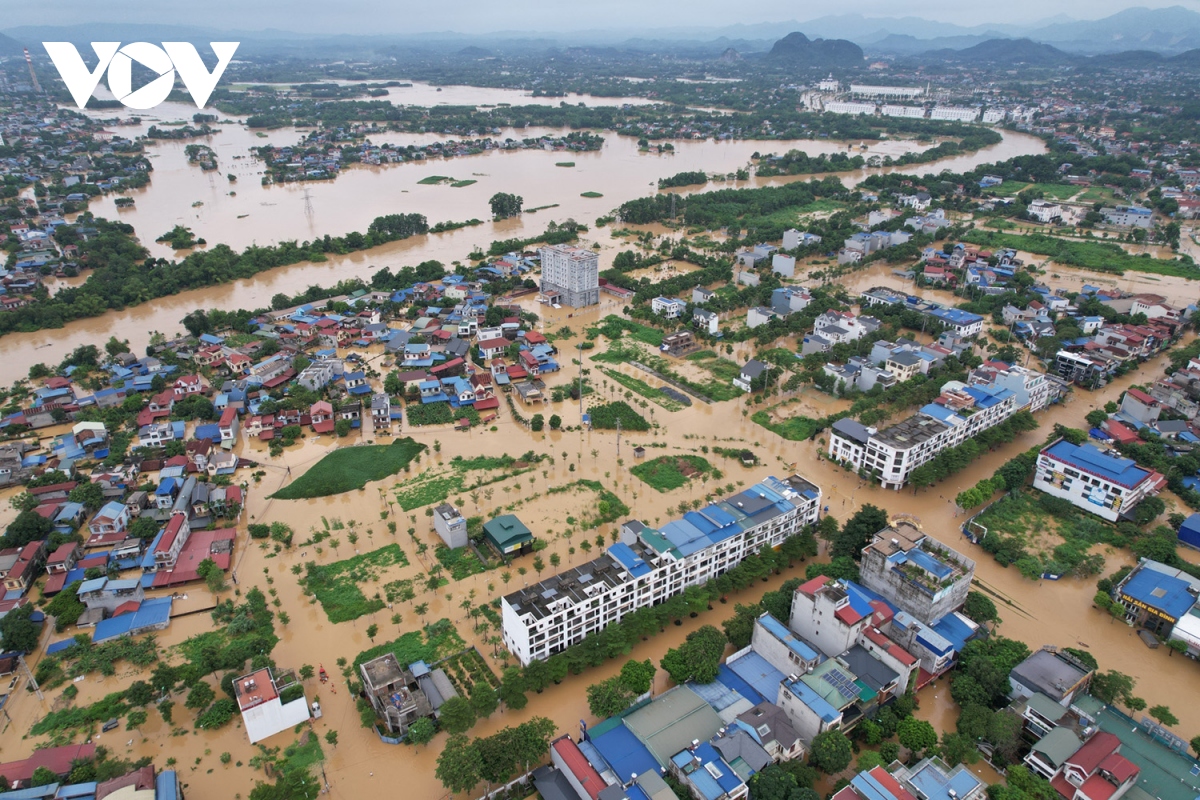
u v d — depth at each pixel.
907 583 153.00
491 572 176.50
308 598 168.75
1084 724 127.06
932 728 129.75
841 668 136.00
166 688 139.62
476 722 136.88
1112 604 162.50
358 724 137.38
